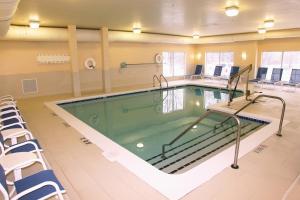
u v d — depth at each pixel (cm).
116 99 862
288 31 895
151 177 277
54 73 859
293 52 972
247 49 1087
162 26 817
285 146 360
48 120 528
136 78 1110
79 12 543
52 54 841
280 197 235
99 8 503
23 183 188
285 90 845
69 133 439
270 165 301
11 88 781
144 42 1065
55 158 334
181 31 979
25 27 693
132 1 445
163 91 999
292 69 905
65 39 780
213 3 471
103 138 411
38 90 834
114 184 264
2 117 425
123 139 497
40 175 201
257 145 364
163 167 363
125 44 1040
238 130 282
